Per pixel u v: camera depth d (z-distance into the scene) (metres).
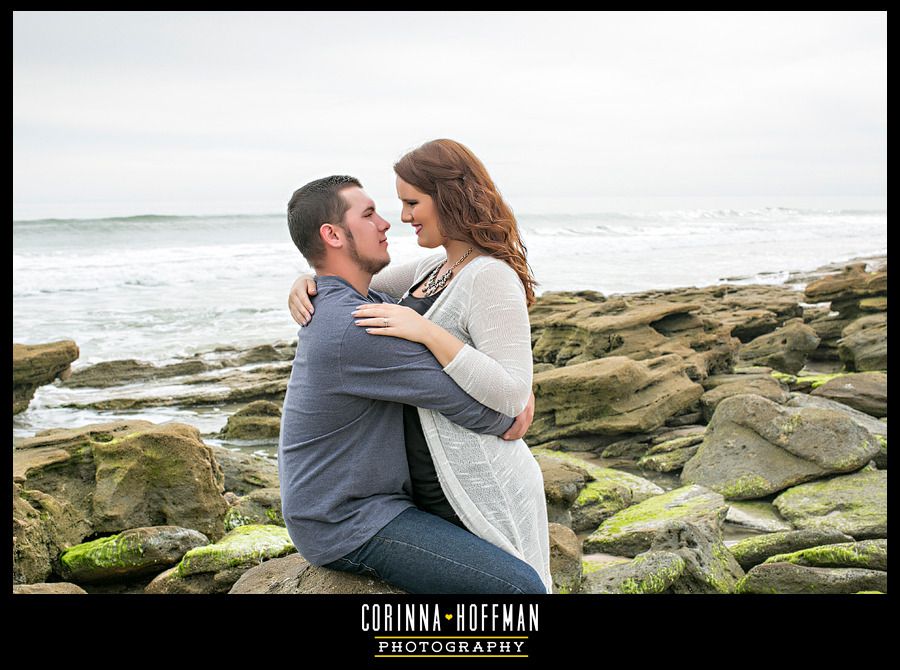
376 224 3.34
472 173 3.31
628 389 8.84
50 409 11.28
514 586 3.19
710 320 11.96
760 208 95.88
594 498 6.64
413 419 3.32
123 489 5.72
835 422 6.97
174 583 4.90
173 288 24.36
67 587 4.74
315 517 3.25
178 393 11.79
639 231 56.78
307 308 3.27
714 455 7.37
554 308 14.79
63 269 27.09
